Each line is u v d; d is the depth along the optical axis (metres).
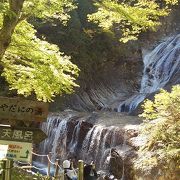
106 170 12.59
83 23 22.38
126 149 11.65
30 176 7.57
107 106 20.42
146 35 24.42
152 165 9.54
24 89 7.62
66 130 16.20
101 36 22.25
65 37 21.08
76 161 14.79
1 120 4.70
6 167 4.92
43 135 4.77
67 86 7.43
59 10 7.40
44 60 7.37
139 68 23.34
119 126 13.55
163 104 9.57
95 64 21.92
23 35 7.50
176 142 8.88
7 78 7.96
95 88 21.52
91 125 14.98
